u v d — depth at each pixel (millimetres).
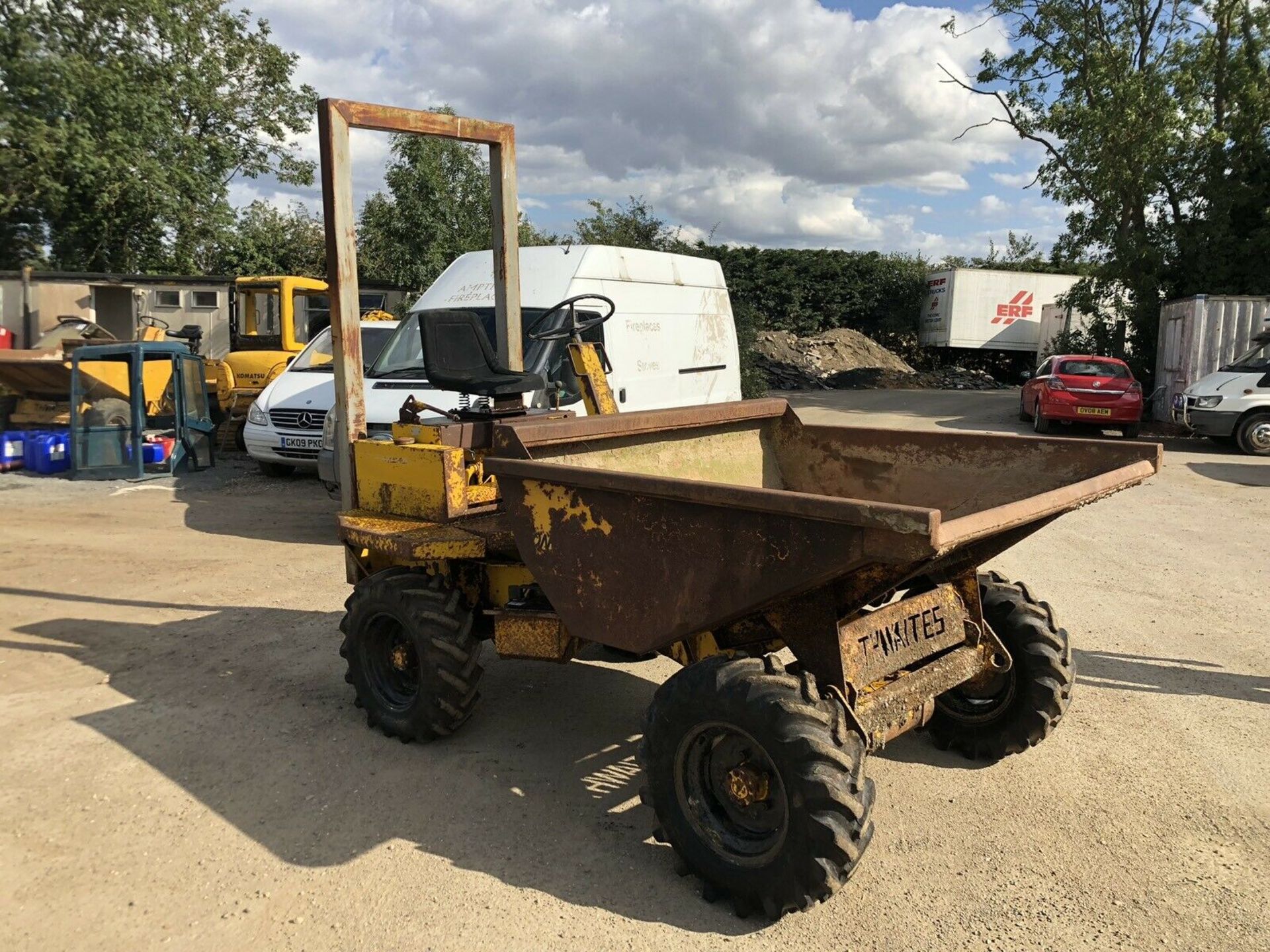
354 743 4371
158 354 12156
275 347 15156
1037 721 4016
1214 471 13023
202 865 3350
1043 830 3617
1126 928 2996
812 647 3162
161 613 6391
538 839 3553
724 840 3105
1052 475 4078
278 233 34594
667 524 3098
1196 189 22109
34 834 3547
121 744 4340
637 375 9453
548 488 3441
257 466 13047
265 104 32188
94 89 25875
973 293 36594
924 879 3277
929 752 4328
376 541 4219
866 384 33906
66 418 13156
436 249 23016
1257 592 6883
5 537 8688
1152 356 22281
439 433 4469
